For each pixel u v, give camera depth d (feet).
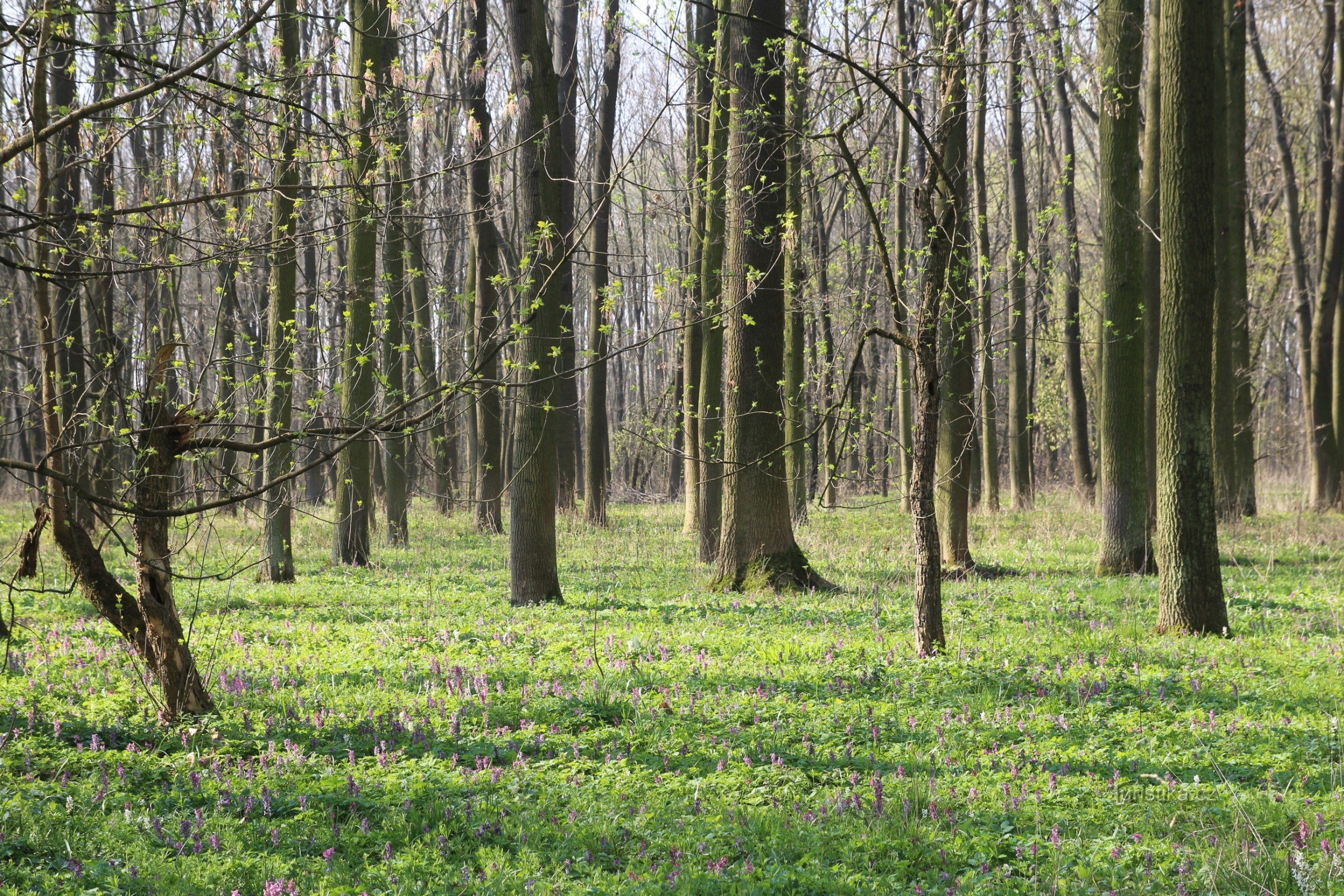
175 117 25.31
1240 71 82.07
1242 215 84.38
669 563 65.41
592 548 73.36
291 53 32.83
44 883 17.12
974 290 57.98
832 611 45.57
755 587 53.06
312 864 18.45
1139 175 56.80
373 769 23.48
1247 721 26.55
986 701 29.04
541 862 18.63
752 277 39.65
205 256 22.44
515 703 29.30
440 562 67.10
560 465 100.12
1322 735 25.22
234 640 39.01
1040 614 44.09
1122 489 56.80
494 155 23.41
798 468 80.64
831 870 18.01
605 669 33.53
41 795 21.22
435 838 19.69
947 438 59.41
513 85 49.06
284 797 21.44
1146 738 25.50
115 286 28.78
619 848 19.34
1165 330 38.88
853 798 21.08
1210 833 19.11
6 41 20.38
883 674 32.50
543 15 49.34
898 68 33.73
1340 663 33.04
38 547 25.50
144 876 17.62
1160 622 39.60
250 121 24.13
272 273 49.90
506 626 41.65
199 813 20.10
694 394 79.77
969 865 18.48
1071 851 18.57
